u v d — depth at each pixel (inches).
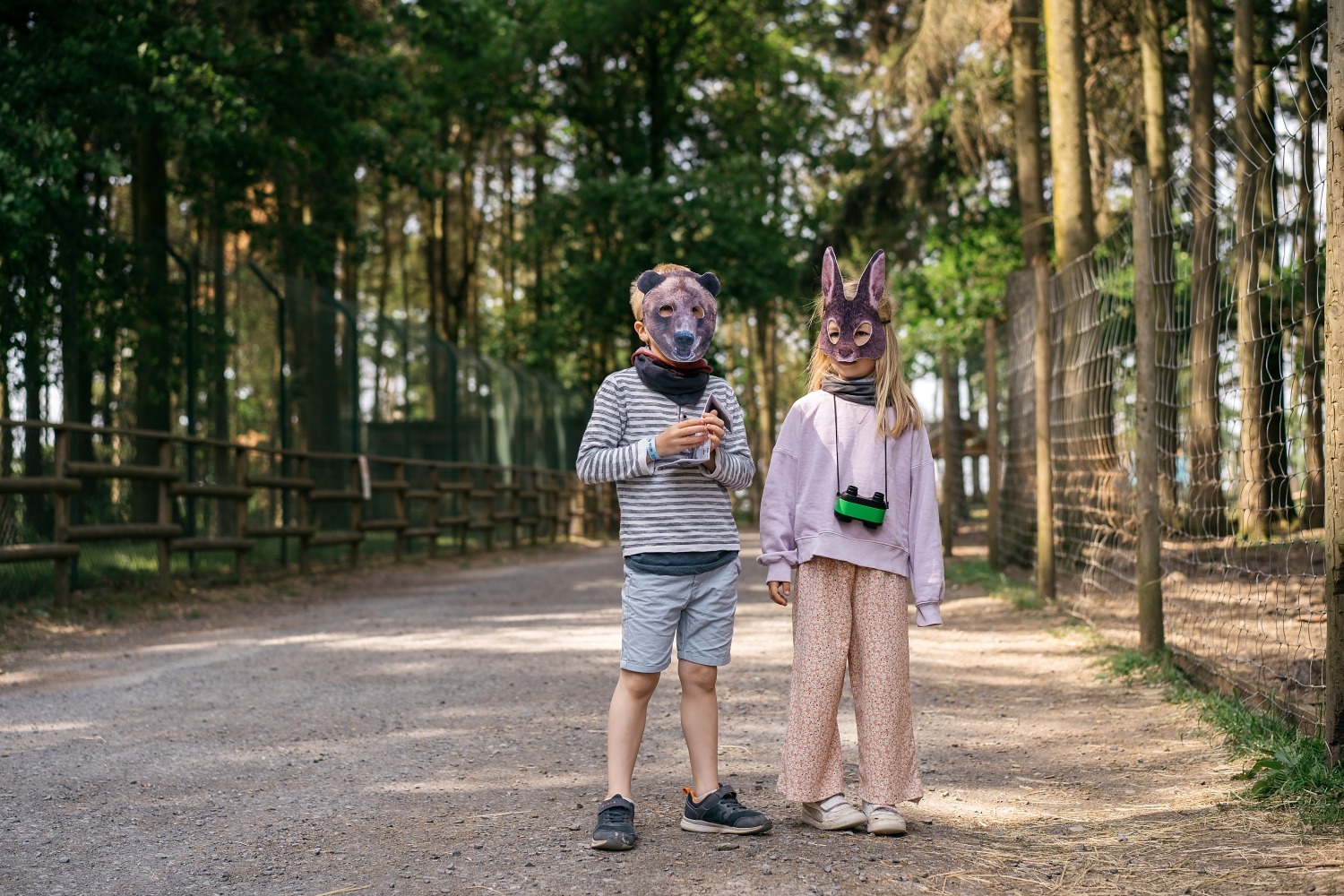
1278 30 575.2
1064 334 343.9
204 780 161.3
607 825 126.6
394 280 1409.9
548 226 1063.0
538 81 1147.9
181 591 383.6
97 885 119.8
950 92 612.4
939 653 263.4
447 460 668.1
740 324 1638.8
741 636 299.3
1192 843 124.9
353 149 609.3
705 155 1186.0
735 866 120.0
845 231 753.6
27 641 289.1
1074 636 275.9
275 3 564.1
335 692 223.8
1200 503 284.7
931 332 1103.6
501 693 220.7
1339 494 141.1
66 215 406.0
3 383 348.8
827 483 133.8
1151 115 537.6
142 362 409.4
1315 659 209.5
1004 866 119.8
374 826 137.9
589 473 135.0
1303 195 174.6
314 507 517.7
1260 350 224.5
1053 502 344.8
